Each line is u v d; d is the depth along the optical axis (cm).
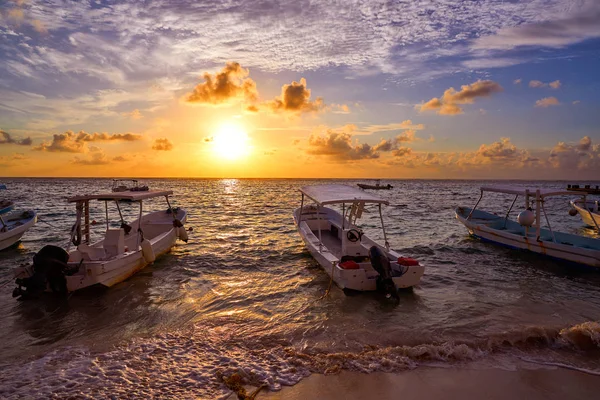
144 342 678
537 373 577
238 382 545
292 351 638
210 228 2167
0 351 652
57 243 1678
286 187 10406
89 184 11588
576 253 1194
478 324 755
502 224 1686
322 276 1120
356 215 1270
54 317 806
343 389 531
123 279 1048
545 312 826
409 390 530
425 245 1589
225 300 914
